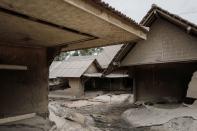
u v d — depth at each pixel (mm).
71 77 22047
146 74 13297
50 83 24453
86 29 5766
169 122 8289
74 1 4059
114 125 9305
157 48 11602
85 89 24438
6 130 5910
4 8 4105
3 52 6672
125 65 12992
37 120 7078
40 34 6180
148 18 11453
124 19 5555
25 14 4477
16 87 6895
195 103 9609
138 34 6566
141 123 8953
